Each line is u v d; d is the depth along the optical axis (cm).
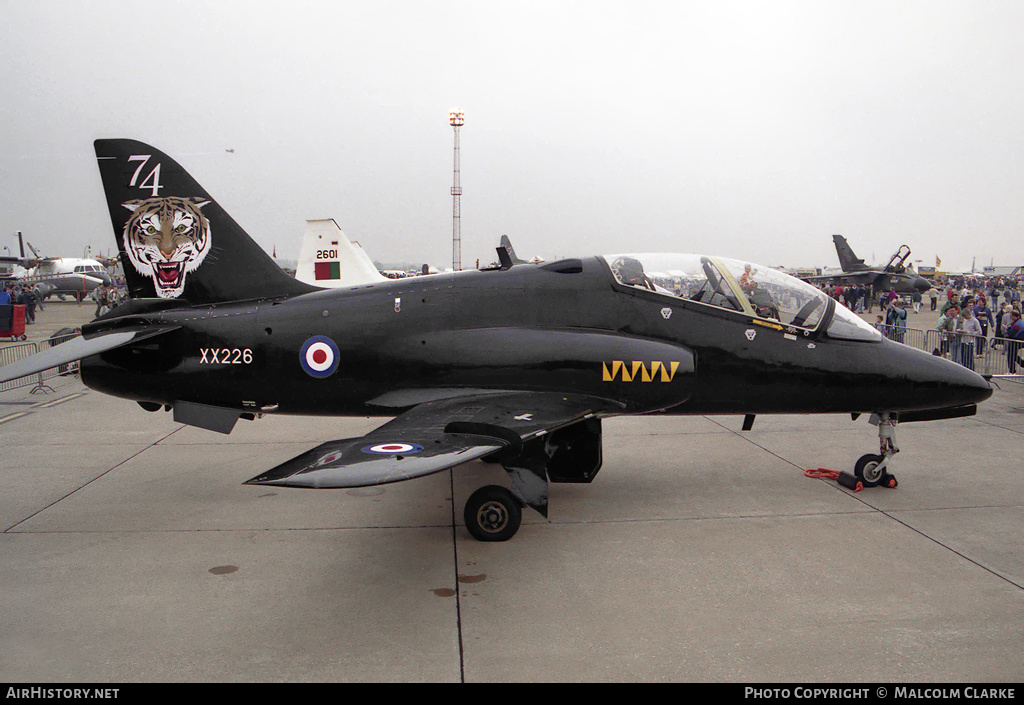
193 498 665
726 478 718
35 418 1069
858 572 477
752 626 403
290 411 697
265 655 375
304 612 427
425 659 369
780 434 929
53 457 824
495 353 636
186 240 721
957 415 681
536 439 540
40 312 3700
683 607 429
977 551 513
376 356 657
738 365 642
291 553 525
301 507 637
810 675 349
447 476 741
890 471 737
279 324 676
